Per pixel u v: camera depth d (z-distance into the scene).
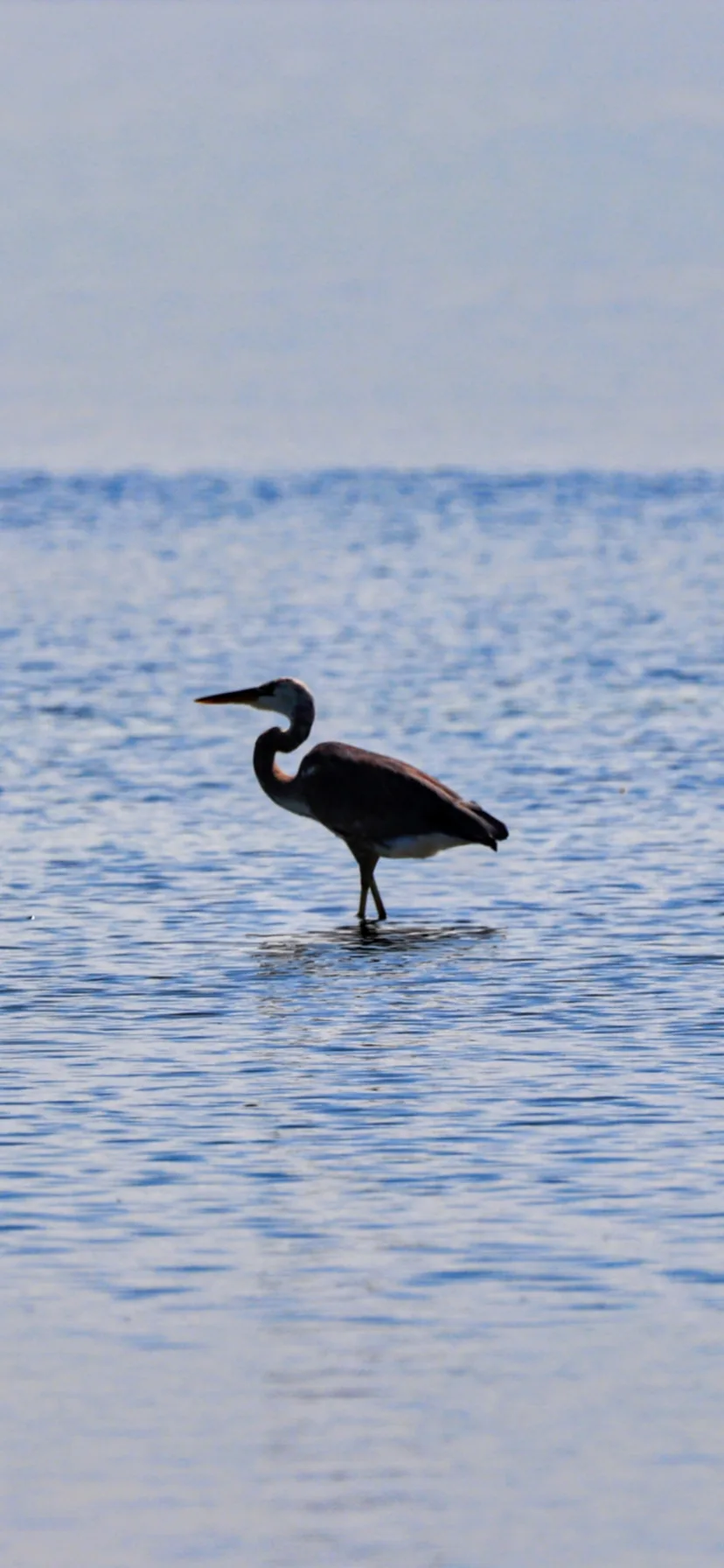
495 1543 8.69
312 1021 15.84
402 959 17.89
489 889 20.86
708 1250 11.24
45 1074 14.42
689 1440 9.40
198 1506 8.92
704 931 18.80
